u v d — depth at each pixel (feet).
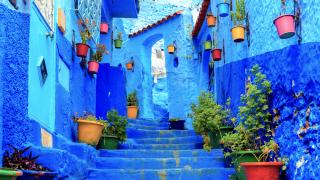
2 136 14.51
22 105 16.16
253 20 22.90
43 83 19.20
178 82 45.37
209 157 24.71
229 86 28.32
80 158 21.43
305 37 16.60
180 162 24.47
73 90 24.90
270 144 19.57
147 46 51.44
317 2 15.57
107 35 40.70
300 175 16.62
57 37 21.52
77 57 26.13
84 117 25.95
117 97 36.73
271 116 20.51
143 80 50.31
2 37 14.05
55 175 16.25
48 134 19.10
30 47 17.38
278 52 19.39
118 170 22.15
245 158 20.40
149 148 29.12
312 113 15.99
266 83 20.31
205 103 27.63
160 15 55.01
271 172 17.93
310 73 16.19
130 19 54.60
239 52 25.82
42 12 19.21
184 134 33.88
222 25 31.19
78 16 26.43
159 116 58.29
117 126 28.48
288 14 17.28
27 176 14.42
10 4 15.38
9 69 15.17
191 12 47.09
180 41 45.70
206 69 41.37
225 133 24.99
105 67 36.17
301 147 16.84
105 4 38.27
